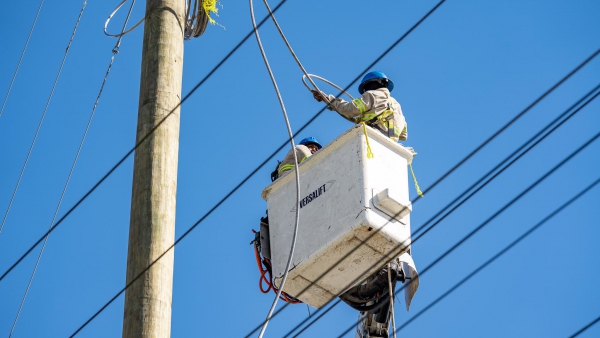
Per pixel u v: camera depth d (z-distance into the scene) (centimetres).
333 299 1435
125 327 1228
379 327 1447
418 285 1411
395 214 1355
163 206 1288
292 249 1317
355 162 1373
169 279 1258
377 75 1520
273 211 1445
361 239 1351
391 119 1457
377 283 1419
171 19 1409
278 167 1541
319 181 1401
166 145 1324
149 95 1355
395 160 1399
